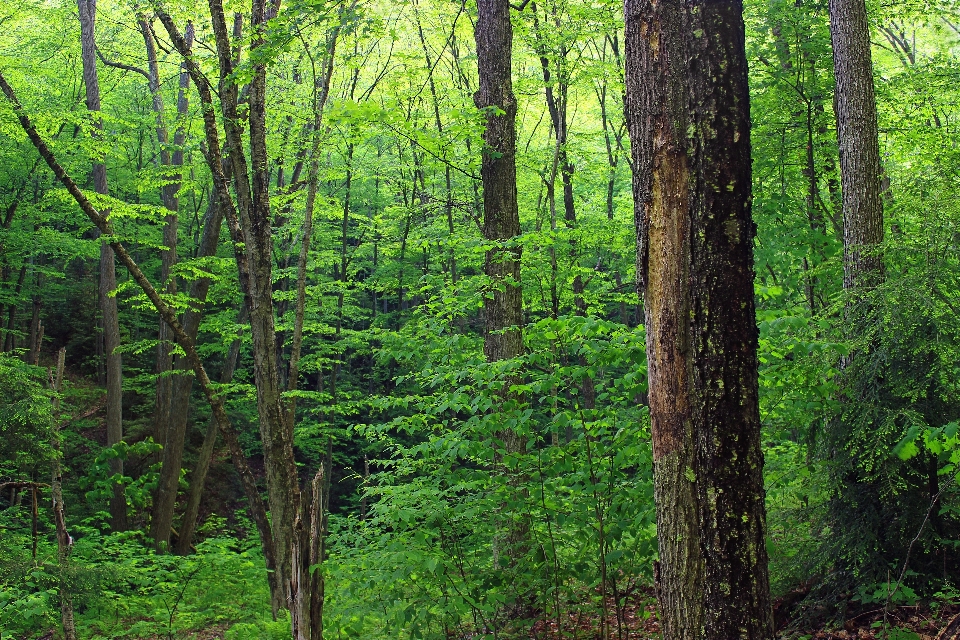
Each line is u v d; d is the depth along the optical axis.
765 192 9.58
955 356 4.65
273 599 8.19
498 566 5.44
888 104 10.27
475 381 5.46
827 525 5.44
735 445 3.39
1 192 15.86
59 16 14.30
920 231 5.25
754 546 3.36
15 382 6.61
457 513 5.01
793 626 5.27
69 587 5.59
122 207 10.14
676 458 3.49
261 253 8.13
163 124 12.88
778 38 9.63
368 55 12.29
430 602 4.84
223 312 15.62
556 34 11.46
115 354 12.72
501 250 7.26
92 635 7.36
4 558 5.59
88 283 20.91
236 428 18.97
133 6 11.71
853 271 6.47
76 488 13.85
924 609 4.74
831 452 5.34
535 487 5.15
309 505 4.27
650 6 3.60
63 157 14.84
